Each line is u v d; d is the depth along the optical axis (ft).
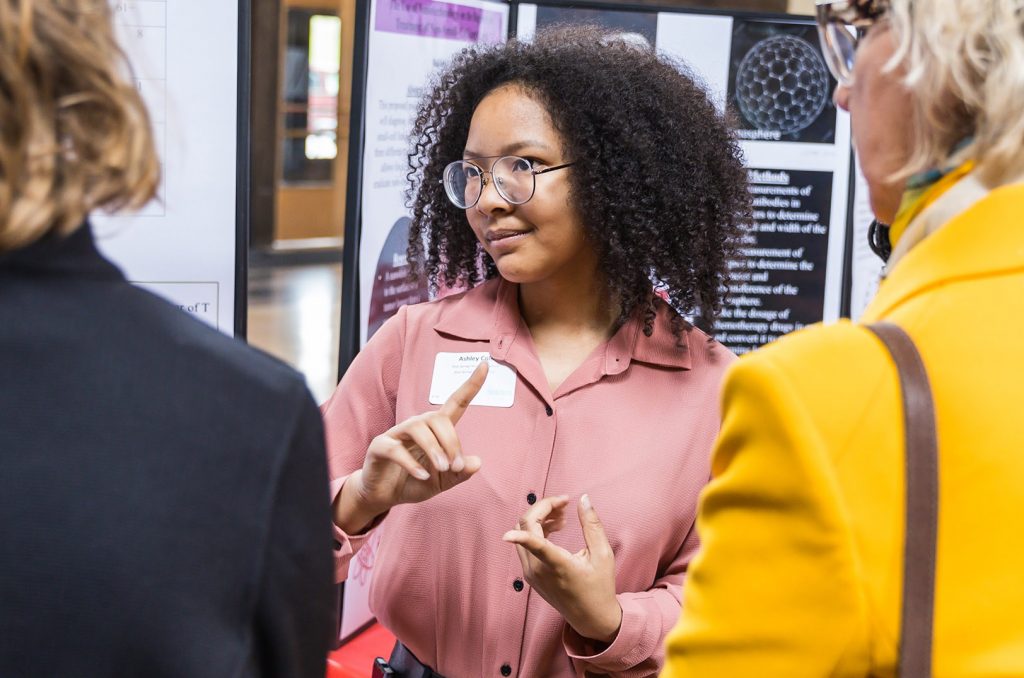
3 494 2.10
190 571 2.20
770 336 9.17
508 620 4.92
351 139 7.11
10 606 2.08
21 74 2.10
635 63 5.32
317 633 2.51
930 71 2.63
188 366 2.35
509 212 5.00
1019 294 2.64
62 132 2.21
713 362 5.27
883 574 2.51
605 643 4.66
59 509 2.12
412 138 6.35
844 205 8.99
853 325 2.73
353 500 4.80
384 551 5.31
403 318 5.60
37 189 2.17
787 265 9.07
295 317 24.66
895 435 2.55
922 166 2.74
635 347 5.18
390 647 8.34
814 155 8.89
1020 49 2.52
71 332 2.24
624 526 4.85
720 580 2.67
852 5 2.93
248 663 2.27
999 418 2.52
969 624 2.45
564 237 5.04
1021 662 2.37
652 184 5.12
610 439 4.99
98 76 2.23
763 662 2.60
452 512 5.02
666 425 5.03
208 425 2.30
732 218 5.63
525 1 8.55
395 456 4.43
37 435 2.15
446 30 7.90
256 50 32.83
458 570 5.01
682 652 2.76
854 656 2.53
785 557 2.56
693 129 5.32
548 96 5.01
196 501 2.24
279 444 2.38
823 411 2.56
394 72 7.39
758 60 8.68
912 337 2.66
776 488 2.56
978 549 2.48
